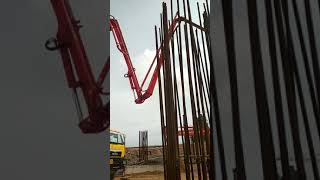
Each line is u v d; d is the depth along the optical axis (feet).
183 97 14.78
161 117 15.71
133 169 74.79
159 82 16.11
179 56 15.11
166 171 14.46
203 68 15.02
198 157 14.21
